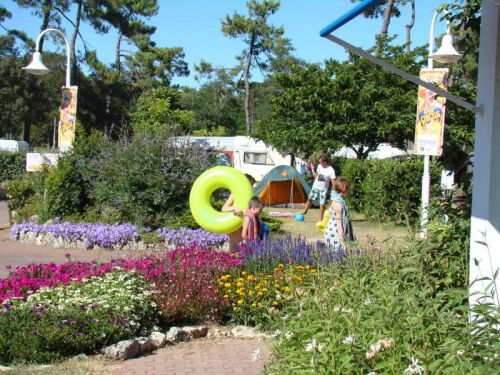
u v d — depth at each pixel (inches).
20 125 2272.4
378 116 933.2
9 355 223.6
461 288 169.9
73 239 514.0
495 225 161.9
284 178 936.3
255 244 322.0
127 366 226.8
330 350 135.0
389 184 654.5
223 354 244.1
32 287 267.3
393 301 143.2
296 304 180.4
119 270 292.4
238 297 284.5
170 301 275.0
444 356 127.3
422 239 184.7
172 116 1947.6
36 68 652.1
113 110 2094.0
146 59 2132.1
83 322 235.1
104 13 1722.4
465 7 221.5
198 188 446.0
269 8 2100.1
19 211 641.0
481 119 163.8
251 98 2832.2
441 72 497.4
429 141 506.6
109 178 560.7
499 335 128.6
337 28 144.9
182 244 507.5
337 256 278.7
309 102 952.3
